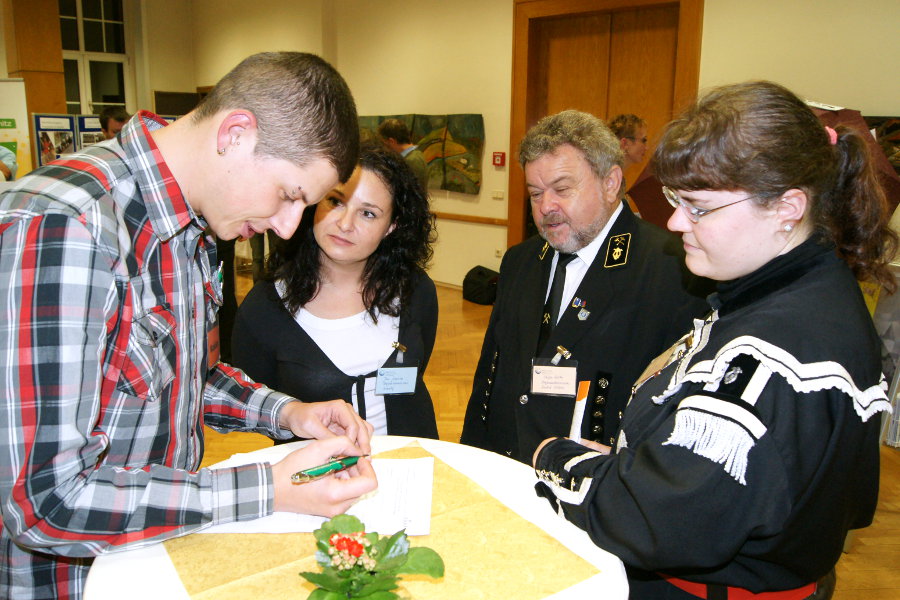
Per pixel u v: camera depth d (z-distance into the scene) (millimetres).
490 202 6457
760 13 4359
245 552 983
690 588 1023
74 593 1044
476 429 1879
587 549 1008
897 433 2572
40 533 850
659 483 878
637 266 1585
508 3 5934
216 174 920
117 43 11031
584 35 5527
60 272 799
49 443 802
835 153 913
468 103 6480
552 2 5488
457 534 1037
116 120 6801
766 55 4379
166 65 11070
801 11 4188
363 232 1513
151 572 934
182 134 955
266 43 9289
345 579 792
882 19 3889
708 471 838
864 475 944
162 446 1017
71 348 801
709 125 868
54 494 830
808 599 1000
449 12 6477
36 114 6539
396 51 7129
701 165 869
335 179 971
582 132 1561
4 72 9352
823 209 921
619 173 1610
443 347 4926
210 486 975
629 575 1094
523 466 1290
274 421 1310
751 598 982
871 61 3963
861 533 2539
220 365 1398
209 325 1231
